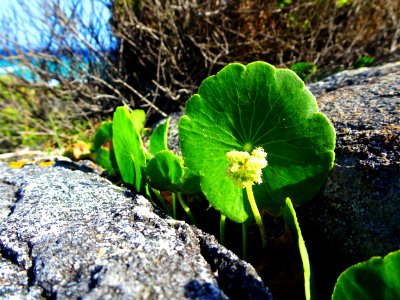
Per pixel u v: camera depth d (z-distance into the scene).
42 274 0.08
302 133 0.11
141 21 0.37
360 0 0.39
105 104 0.40
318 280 0.11
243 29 0.37
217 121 0.11
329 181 0.11
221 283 0.09
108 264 0.08
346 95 0.17
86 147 0.25
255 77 0.11
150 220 0.11
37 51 0.39
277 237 0.12
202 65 0.37
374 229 0.10
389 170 0.10
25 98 0.40
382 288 0.08
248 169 0.10
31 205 0.12
